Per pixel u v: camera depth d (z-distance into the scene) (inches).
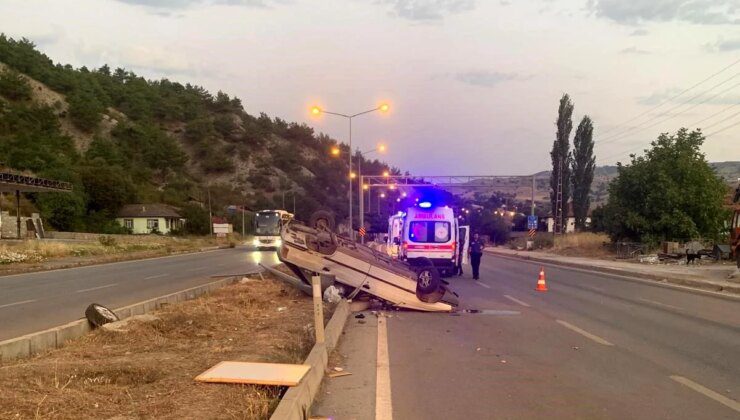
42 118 4284.0
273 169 5689.0
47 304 554.3
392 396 257.4
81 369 253.6
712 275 914.7
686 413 235.5
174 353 300.5
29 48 5398.6
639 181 1427.2
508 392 264.8
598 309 551.2
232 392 228.2
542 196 6309.1
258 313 456.1
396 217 1094.4
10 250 1222.9
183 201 4018.2
